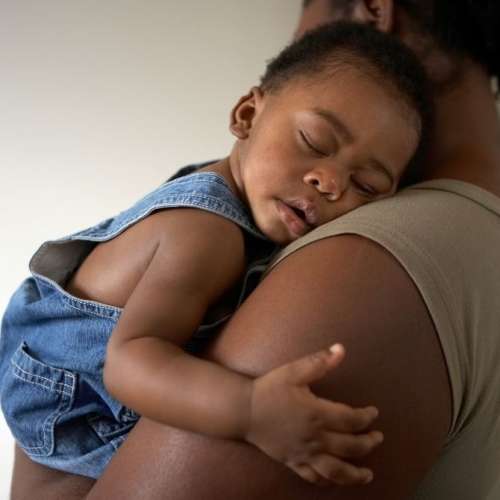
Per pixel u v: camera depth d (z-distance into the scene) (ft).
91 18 4.41
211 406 1.58
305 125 2.24
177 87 4.55
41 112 4.49
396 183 2.37
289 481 1.55
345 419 1.48
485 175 2.25
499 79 2.66
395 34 2.66
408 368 1.61
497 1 2.39
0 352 2.61
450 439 1.86
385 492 1.61
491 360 1.82
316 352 1.57
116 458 1.77
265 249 2.32
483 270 1.82
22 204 4.59
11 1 4.34
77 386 2.26
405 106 2.33
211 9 4.48
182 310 1.95
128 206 4.66
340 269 1.68
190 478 1.58
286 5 4.47
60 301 2.30
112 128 4.55
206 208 2.10
